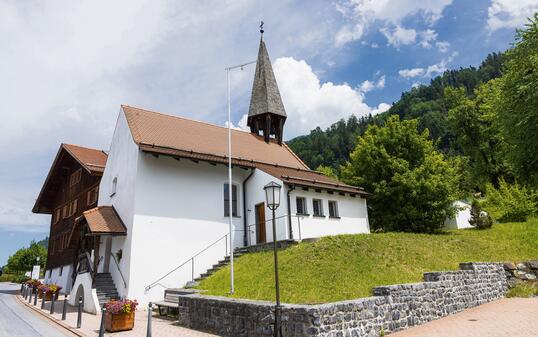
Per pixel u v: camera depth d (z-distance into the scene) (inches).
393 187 1065.5
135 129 791.7
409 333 367.9
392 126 1152.2
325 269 525.3
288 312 333.4
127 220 724.7
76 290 727.7
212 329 424.8
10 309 702.5
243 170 904.9
